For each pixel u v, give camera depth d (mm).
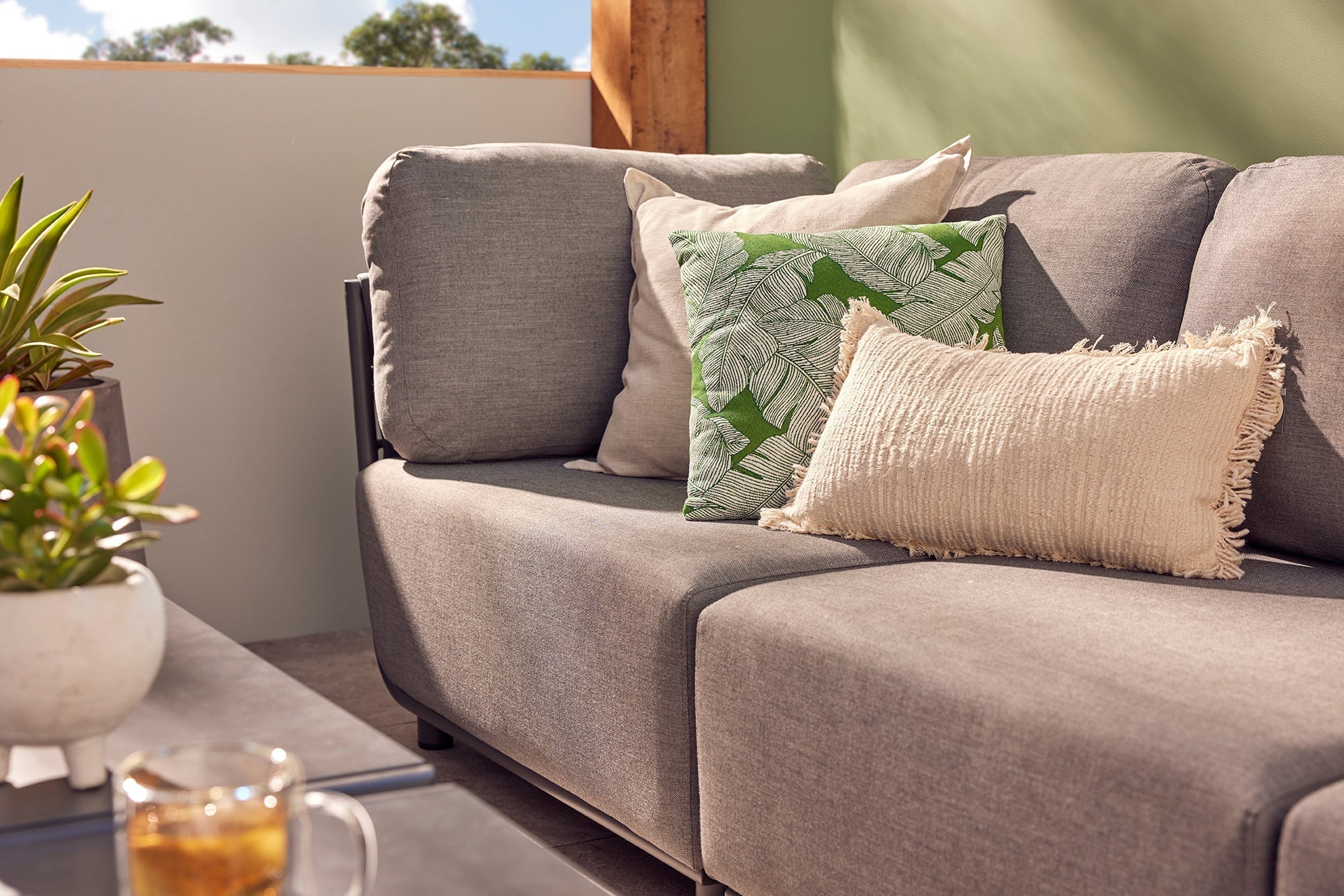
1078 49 2223
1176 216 1747
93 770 873
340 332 2902
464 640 1866
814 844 1274
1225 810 908
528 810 1941
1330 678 1055
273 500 2865
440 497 1927
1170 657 1112
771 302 1771
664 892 1672
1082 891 1009
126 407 2705
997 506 1452
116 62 2635
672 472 1998
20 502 838
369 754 917
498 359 2098
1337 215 1496
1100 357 1481
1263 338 1439
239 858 667
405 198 2104
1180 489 1386
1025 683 1087
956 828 1114
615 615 1530
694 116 3178
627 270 2203
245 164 2773
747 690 1340
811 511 1598
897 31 2623
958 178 2023
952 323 1786
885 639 1214
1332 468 1438
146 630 879
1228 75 1977
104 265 2662
